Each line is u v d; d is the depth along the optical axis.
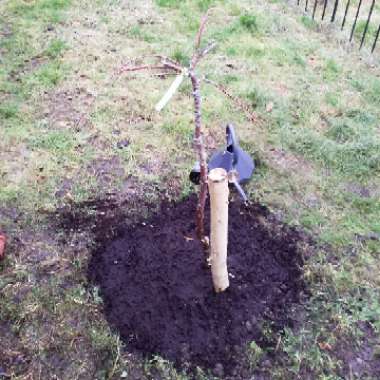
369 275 3.04
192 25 5.34
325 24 5.45
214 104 4.29
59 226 3.26
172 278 2.90
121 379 2.52
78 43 5.03
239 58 4.90
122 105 4.27
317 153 3.85
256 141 3.96
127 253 3.05
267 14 5.60
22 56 4.81
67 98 4.35
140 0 5.81
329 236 3.23
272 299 2.84
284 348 2.63
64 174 3.63
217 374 2.53
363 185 3.66
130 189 3.54
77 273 2.97
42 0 5.66
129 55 4.89
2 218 3.30
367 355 2.64
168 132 4.02
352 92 4.54
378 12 5.88
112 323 2.72
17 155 3.78
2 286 2.90
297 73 4.74
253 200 3.47
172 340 2.64
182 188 3.54
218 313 2.75
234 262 3.00
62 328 2.72
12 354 2.61
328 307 2.83
